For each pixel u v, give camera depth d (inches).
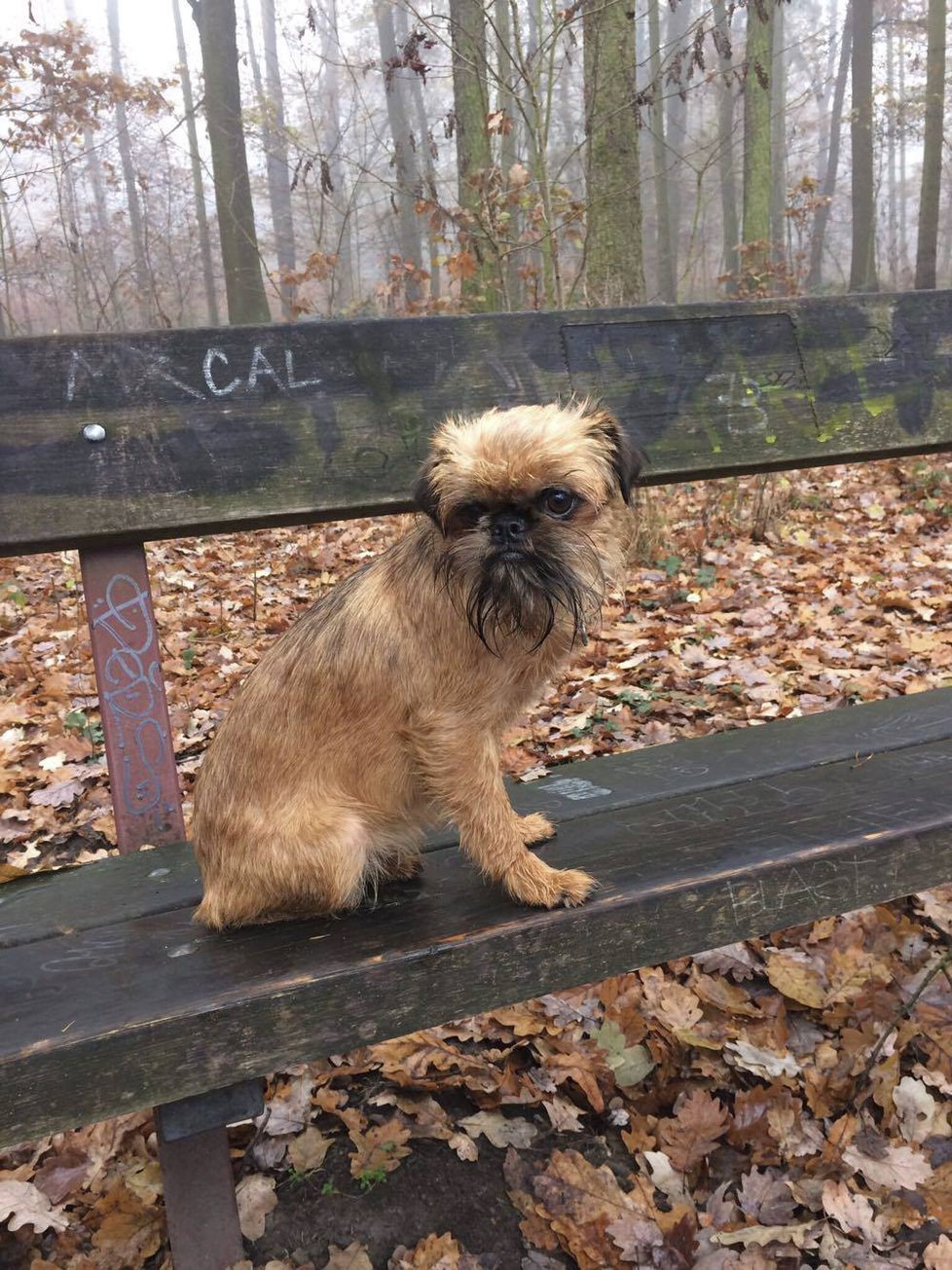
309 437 37.8
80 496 35.1
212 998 23.2
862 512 104.7
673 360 42.6
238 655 74.9
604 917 26.1
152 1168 32.9
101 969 25.5
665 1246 29.0
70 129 194.9
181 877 31.9
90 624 36.0
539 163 88.0
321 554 102.1
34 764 59.4
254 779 27.2
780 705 59.5
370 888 29.8
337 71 342.6
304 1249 29.4
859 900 28.9
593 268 113.3
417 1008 24.7
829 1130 33.2
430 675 27.2
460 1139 33.0
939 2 225.3
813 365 44.9
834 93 345.4
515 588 26.4
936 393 46.9
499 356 40.3
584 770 38.1
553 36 86.6
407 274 122.5
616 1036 37.0
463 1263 28.6
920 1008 37.7
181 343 36.3
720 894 27.1
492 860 27.4
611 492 30.4
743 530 97.1
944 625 71.2
